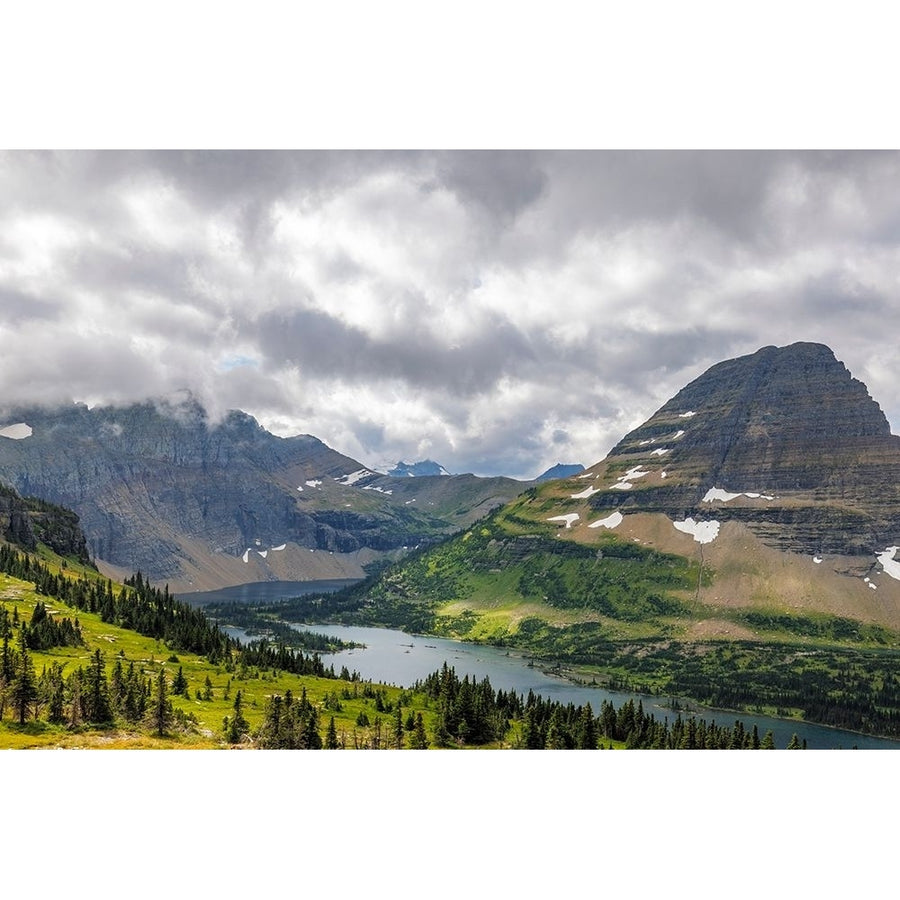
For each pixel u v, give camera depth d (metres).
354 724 156.25
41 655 174.00
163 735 113.81
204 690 165.50
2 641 174.75
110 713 114.19
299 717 133.12
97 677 118.88
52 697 113.38
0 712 108.19
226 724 127.12
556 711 185.38
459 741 152.25
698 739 182.62
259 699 168.88
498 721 167.12
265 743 118.75
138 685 133.12
